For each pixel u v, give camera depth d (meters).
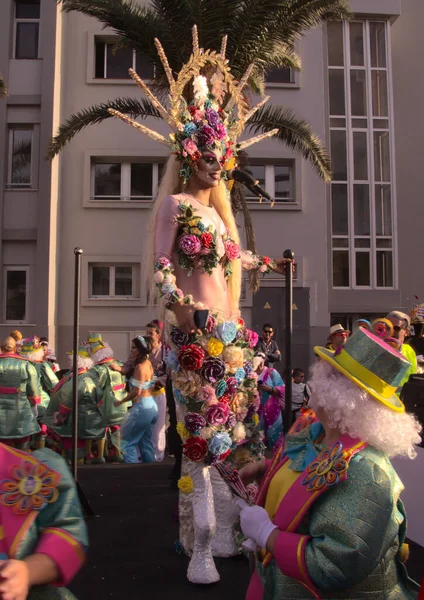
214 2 9.52
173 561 3.69
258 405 3.68
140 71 16.75
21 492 1.45
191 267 3.55
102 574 3.47
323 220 16.52
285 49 10.91
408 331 4.61
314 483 1.83
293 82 16.91
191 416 3.38
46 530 1.47
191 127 3.70
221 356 3.44
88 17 16.53
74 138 16.30
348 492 1.78
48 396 8.97
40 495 1.46
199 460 3.36
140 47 10.20
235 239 3.94
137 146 16.30
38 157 15.71
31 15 16.19
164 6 9.66
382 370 1.88
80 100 16.47
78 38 16.53
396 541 1.92
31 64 15.88
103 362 8.03
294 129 11.45
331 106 17.59
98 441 7.98
